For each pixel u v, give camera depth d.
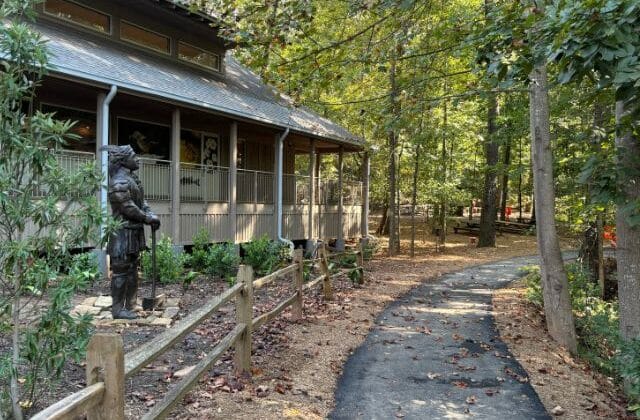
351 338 7.05
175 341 3.17
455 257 18.53
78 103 12.20
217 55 16.78
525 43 4.73
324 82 7.75
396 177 20.94
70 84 9.80
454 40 7.52
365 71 7.90
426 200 20.95
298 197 17.80
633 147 6.28
